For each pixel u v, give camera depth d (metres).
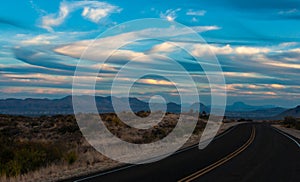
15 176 16.73
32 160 19.69
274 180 14.88
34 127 52.44
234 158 23.27
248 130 64.12
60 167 19.39
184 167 18.98
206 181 14.50
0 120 56.88
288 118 99.38
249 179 15.08
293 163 20.64
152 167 19.03
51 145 23.02
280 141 38.66
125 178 15.27
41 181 15.17
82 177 15.80
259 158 23.25
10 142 22.33
